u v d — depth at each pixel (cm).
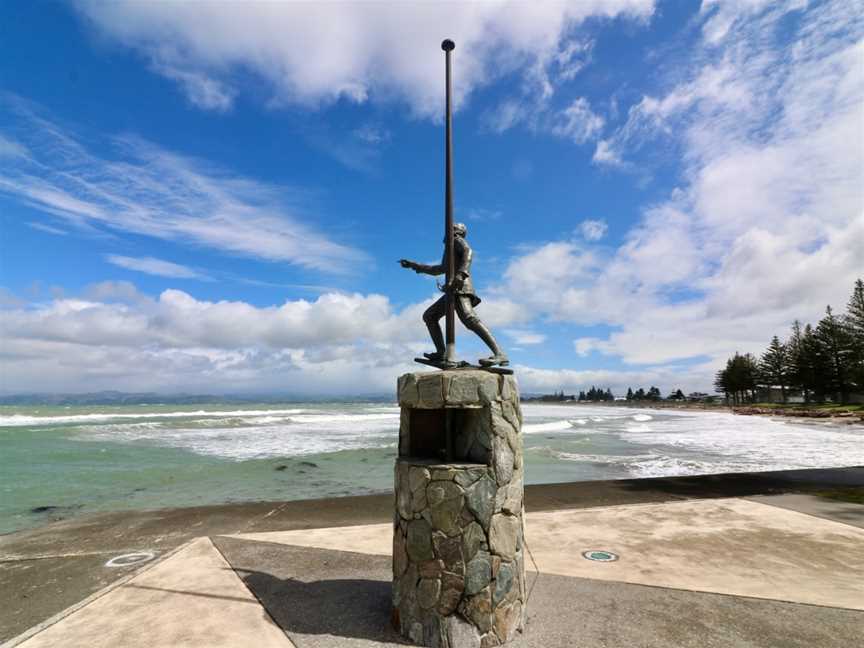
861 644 326
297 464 1400
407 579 340
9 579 461
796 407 5347
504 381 354
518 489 354
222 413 4312
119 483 1104
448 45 425
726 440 2217
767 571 459
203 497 958
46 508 858
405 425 383
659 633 340
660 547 532
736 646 323
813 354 5306
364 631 345
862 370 4672
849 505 719
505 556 336
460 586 324
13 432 2225
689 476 977
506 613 331
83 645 331
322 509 733
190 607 386
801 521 633
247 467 1343
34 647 329
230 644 329
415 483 341
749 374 7344
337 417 3966
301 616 369
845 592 410
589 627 349
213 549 535
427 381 356
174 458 1524
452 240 405
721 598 398
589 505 732
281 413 4538
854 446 1895
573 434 2667
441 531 329
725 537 566
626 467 1378
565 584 429
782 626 350
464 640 321
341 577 451
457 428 377
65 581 455
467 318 393
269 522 658
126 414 4019
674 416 5281
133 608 386
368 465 1388
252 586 429
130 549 550
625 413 6444
